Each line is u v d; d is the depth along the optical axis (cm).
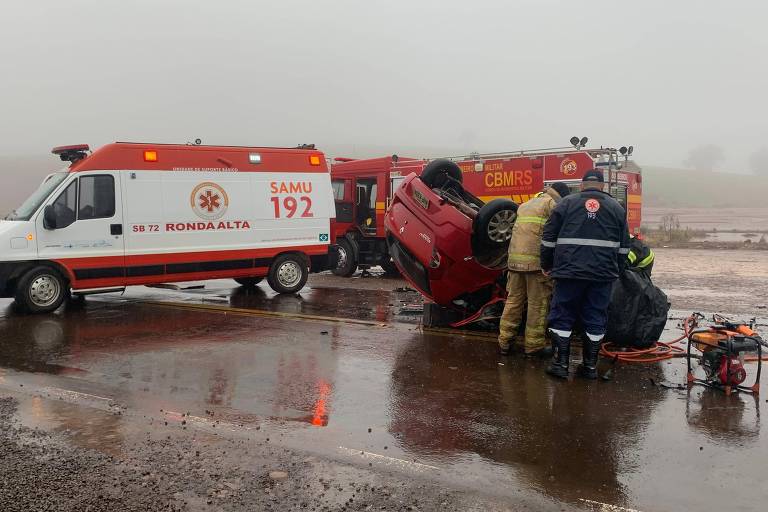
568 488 367
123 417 485
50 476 378
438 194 786
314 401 526
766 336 768
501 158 1431
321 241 1198
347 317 914
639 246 692
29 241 920
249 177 1115
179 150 1045
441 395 542
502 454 415
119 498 351
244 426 466
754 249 2253
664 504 348
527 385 570
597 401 525
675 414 491
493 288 791
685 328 699
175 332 809
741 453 416
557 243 581
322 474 383
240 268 1112
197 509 340
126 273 997
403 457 409
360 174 1591
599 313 585
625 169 1359
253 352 698
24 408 506
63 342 751
